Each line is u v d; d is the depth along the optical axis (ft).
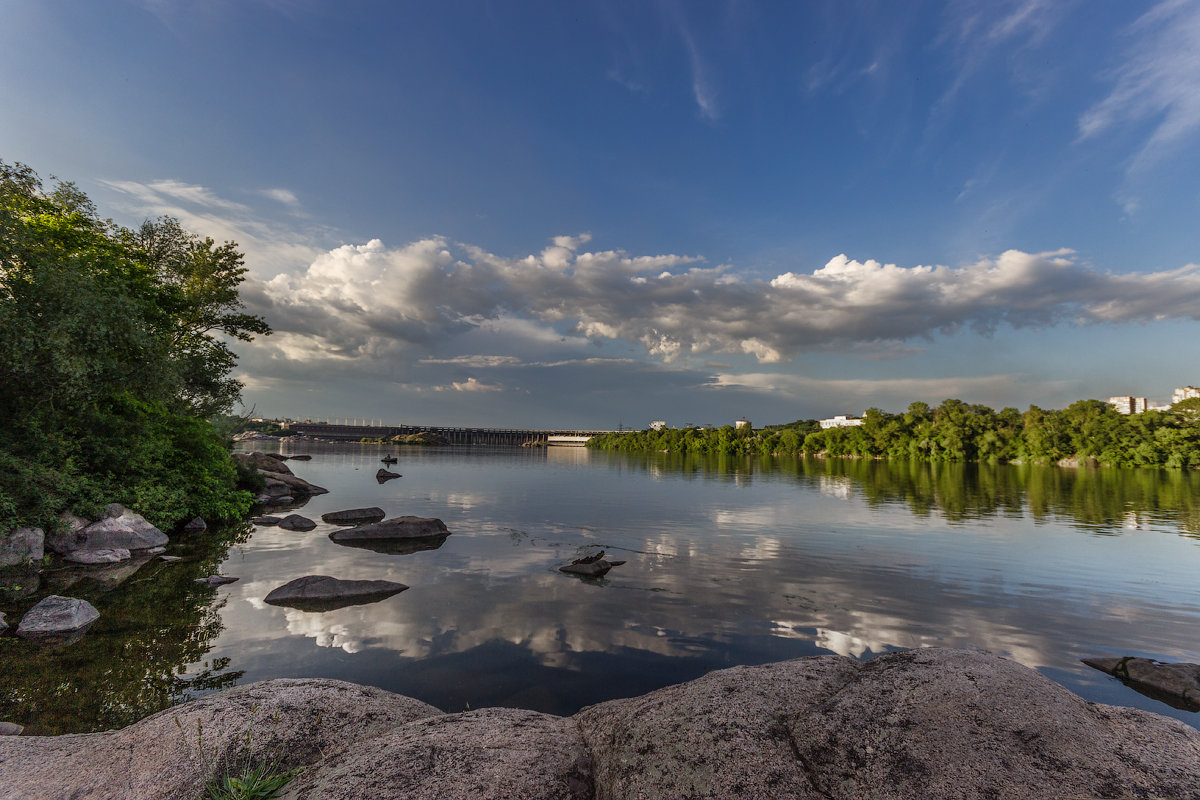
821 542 75.00
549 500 122.72
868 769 12.44
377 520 90.43
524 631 38.58
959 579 55.36
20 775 14.35
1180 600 48.78
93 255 79.41
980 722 13.01
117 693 28.27
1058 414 351.25
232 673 30.94
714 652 35.37
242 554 62.75
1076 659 35.53
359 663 32.68
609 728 16.24
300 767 15.69
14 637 36.14
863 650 36.35
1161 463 289.53
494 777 13.88
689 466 292.61
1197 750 12.66
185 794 14.07
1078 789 11.18
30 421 58.95
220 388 122.62
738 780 12.86
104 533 61.11
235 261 123.85
